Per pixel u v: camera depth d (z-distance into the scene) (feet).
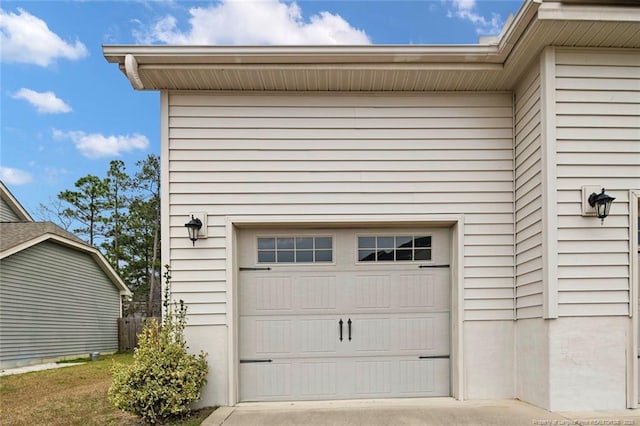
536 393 14.79
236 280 16.79
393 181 16.83
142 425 14.21
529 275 15.46
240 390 16.71
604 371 13.89
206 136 16.69
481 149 16.96
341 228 17.44
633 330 13.99
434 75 15.89
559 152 14.26
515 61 15.11
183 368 14.43
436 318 17.28
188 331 16.15
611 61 14.53
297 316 17.12
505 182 16.90
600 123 14.38
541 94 14.52
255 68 15.42
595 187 14.21
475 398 16.25
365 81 16.28
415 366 17.10
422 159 16.89
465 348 16.42
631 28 13.32
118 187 84.74
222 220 16.52
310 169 16.76
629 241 14.21
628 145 14.40
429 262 17.42
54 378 26.32
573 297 14.03
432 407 15.24
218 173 16.62
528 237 15.57
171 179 16.52
